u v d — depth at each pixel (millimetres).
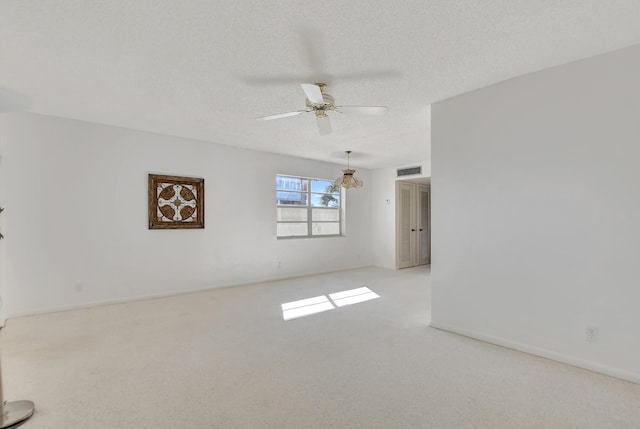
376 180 7676
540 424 1795
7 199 3562
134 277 4387
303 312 3934
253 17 1914
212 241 5105
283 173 6043
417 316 3783
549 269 2578
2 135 3529
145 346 2875
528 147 2680
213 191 5113
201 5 1799
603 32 2064
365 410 1935
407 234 7477
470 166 3055
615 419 1832
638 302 2199
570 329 2480
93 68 2572
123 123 4086
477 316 3027
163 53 2338
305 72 2639
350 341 3014
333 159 6520
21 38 2133
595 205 2361
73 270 3953
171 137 4680
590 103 2381
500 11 1858
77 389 2156
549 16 1904
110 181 4191
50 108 3531
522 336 2734
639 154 2193
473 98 3021
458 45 2232
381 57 2396
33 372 2381
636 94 2205
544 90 2590
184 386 2203
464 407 1960
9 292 3582
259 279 5688
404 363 2551
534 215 2652
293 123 4035
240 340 3031
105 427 1775
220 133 4523
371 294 4855
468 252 3082
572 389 2146
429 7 1823
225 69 2584
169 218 4652
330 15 1896
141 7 1816
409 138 4773
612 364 2299
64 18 1916
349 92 3049
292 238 6250
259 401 2029
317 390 2158
